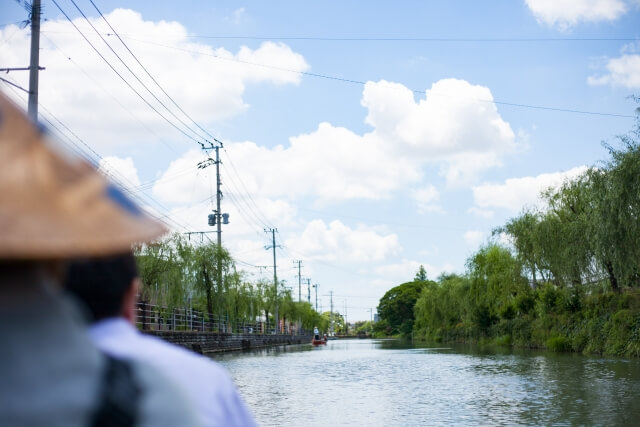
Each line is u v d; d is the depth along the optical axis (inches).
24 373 48.2
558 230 1320.1
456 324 2822.3
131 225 52.6
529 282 1717.5
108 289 67.6
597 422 464.1
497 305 1999.3
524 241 1508.4
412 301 5344.5
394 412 538.9
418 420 493.7
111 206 53.0
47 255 47.7
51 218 48.2
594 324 1310.3
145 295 1400.1
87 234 49.0
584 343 1352.1
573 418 482.9
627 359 1090.7
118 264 68.9
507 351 1598.2
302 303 4407.0
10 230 45.9
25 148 50.2
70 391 49.2
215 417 66.6
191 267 1451.8
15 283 48.9
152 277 1364.4
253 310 2409.0
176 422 53.7
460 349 1940.2
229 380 72.6
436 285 3262.8
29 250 46.3
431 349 2082.9
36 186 49.1
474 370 993.5
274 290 3216.0
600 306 1323.8
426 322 3358.8
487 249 2074.3
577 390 658.8
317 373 1007.6
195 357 70.9
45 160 50.6
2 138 49.8
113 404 50.9
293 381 855.1
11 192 47.9
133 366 55.0
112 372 52.7
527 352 1486.2
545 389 678.5
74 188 51.2
